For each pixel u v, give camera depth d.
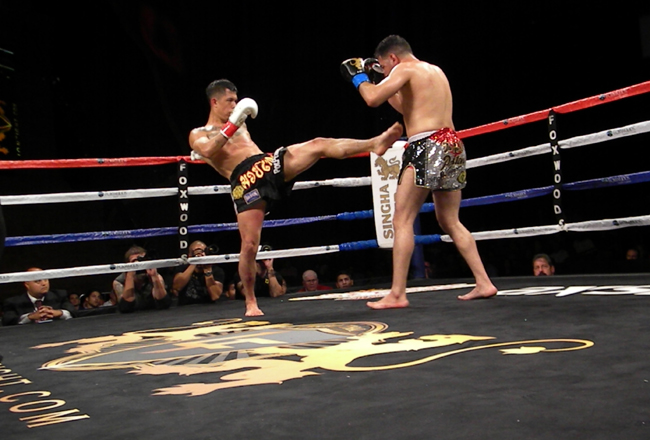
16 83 11.21
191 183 10.95
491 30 9.21
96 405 1.46
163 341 2.46
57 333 3.04
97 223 11.66
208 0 10.66
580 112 8.70
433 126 3.01
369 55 9.90
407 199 3.04
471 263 3.11
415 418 1.17
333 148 3.19
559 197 3.71
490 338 1.95
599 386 1.29
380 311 2.91
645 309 2.26
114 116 11.84
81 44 11.89
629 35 8.15
